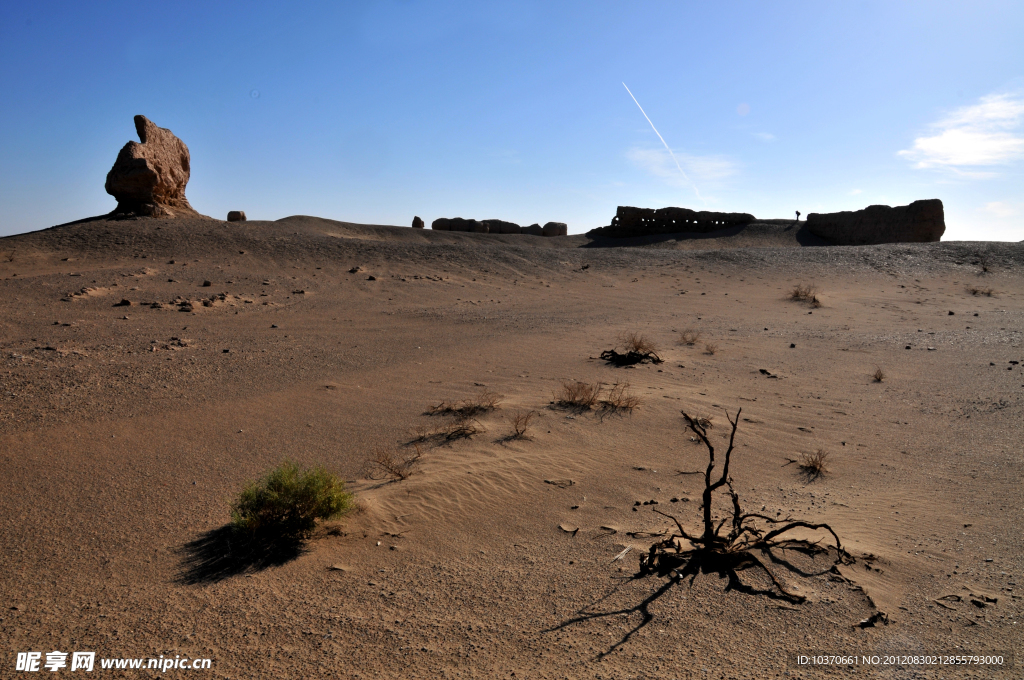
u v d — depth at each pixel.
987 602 4.14
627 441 8.16
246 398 10.05
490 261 34.00
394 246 35.19
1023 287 30.50
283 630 3.96
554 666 3.53
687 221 71.31
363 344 15.40
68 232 32.97
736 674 3.40
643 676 3.40
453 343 15.76
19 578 4.61
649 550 4.96
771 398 10.58
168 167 45.59
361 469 7.08
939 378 11.80
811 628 3.83
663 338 16.73
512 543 5.27
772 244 63.12
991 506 5.95
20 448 7.40
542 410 9.52
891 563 4.73
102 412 8.93
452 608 4.21
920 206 57.59
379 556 5.04
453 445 7.87
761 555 4.77
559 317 21.05
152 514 5.80
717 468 7.19
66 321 17.08
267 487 5.56
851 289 29.78
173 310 20.42
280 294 24.45
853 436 8.52
